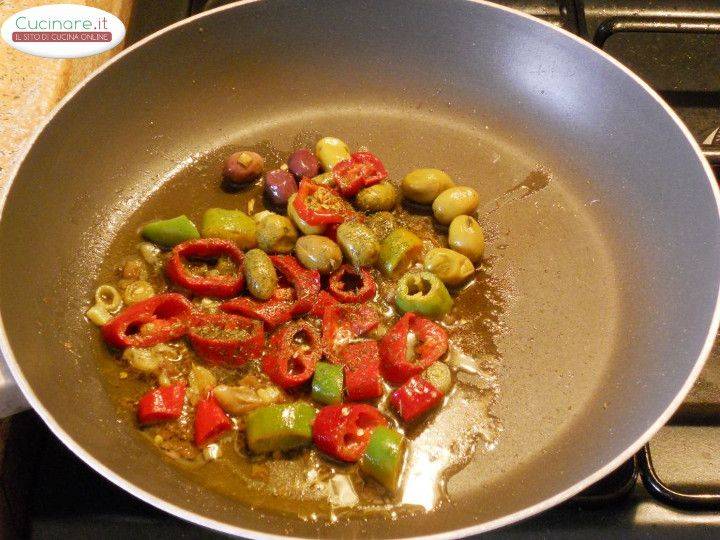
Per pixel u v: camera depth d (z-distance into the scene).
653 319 0.33
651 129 0.36
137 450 0.29
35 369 0.29
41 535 0.28
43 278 0.32
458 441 0.30
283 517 0.28
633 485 0.29
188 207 0.37
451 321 0.33
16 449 0.30
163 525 0.28
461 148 0.39
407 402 0.30
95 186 0.35
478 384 0.32
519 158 0.39
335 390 0.30
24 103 0.36
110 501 0.29
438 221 0.36
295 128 0.40
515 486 0.29
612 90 0.37
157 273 0.34
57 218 0.33
